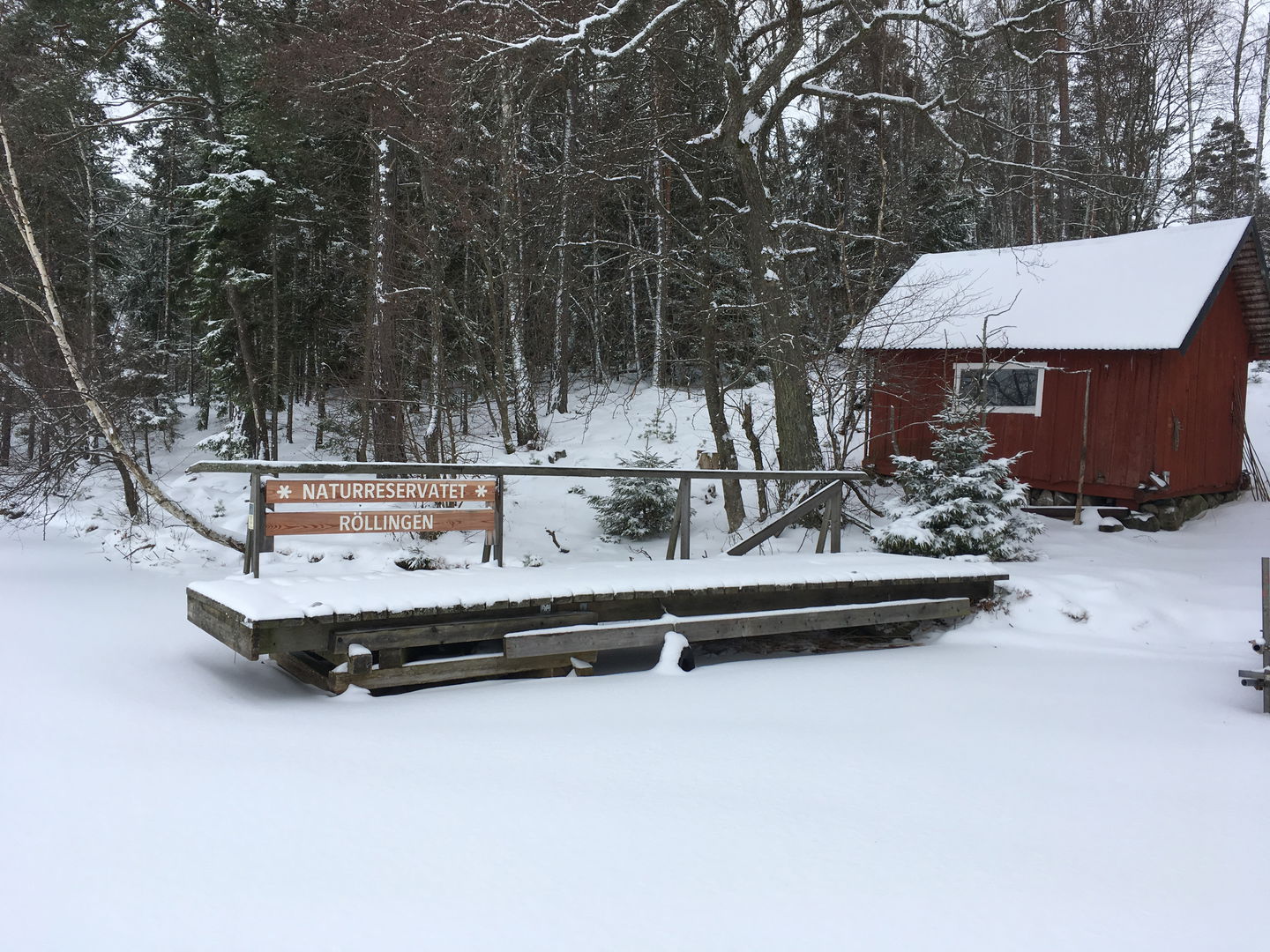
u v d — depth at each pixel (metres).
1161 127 29.22
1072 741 5.66
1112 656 8.41
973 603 9.90
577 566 8.65
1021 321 15.46
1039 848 3.95
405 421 16.09
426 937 2.97
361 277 21.14
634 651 8.98
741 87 12.77
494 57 12.45
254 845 3.62
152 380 24.58
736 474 9.73
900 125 19.67
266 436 21.75
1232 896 3.54
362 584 7.23
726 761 5.00
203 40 18.92
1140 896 3.51
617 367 28.25
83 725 5.18
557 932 3.05
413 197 20.25
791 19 12.12
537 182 17.30
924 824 4.17
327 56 14.12
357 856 3.56
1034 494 15.45
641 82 15.25
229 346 22.12
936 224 23.14
